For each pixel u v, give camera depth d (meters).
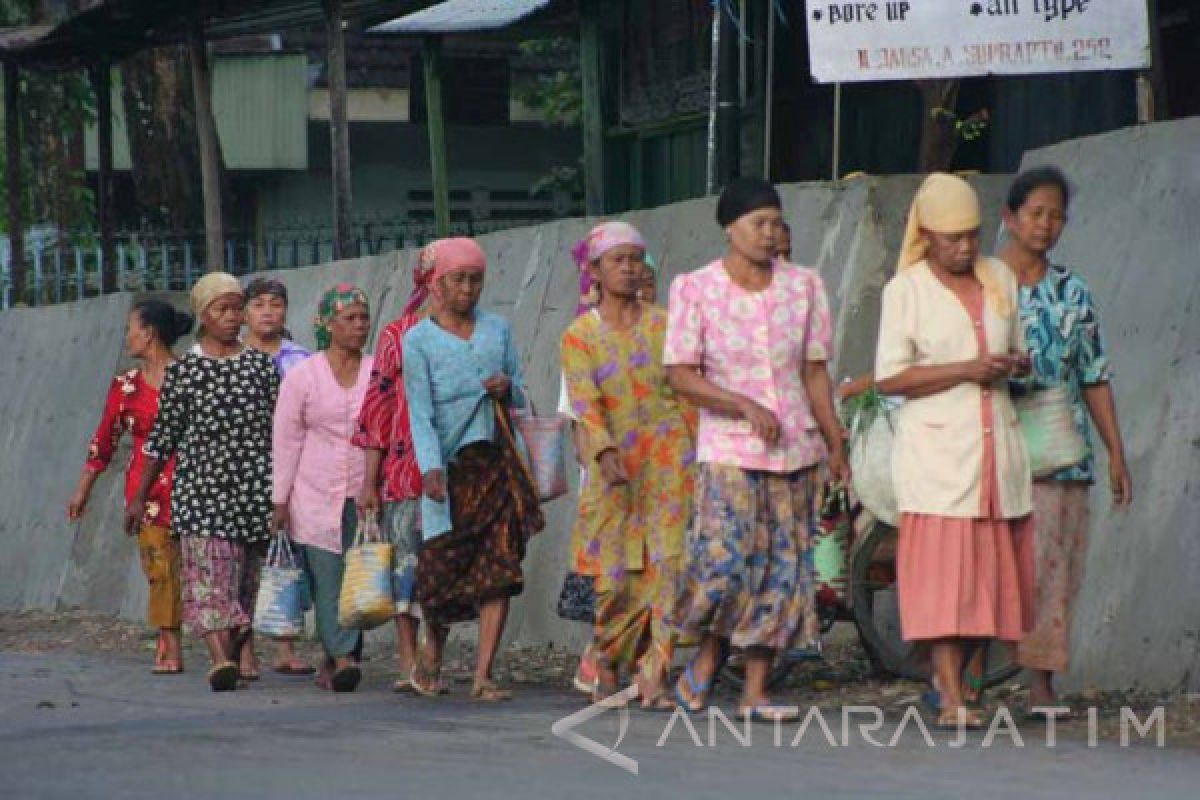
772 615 21.02
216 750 19.30
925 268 20.58
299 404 27.42
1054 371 21.03
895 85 42.94
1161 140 24.89
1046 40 27.80
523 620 32.19
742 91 43.81
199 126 48.00
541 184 72.75
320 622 27.36
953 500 20.11
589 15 53.47
